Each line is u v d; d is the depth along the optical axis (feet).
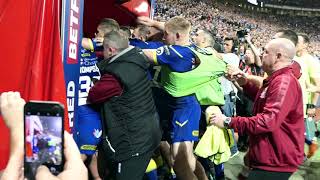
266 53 8.79
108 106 8.83
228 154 12.28
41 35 5.83
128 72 8.70
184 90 10.94
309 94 17.31
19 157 2.80
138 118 8.87
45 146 2.87
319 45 72.23
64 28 6.25
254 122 8.41
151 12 14.83
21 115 2.90
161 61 10.05
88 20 13.74
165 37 11.11
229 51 19.33
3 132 5.71
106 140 8.94
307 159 18.48
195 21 48.11
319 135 23.17
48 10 5.88
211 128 11.89
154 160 12.35
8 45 5.84
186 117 11.35
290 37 12.04
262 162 8.73
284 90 8.36
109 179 10.06
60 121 2.91
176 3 45.14
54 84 5.87
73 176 2.71
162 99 11.74
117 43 8.77
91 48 10.37
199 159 13.70
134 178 8.96
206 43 12.78
